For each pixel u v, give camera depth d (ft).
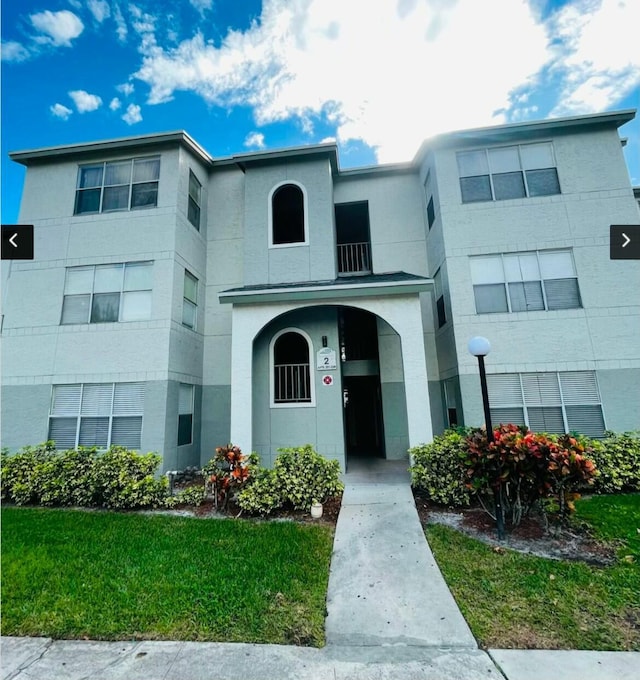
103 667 10.32
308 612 12.85
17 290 34.27
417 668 10.31
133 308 33.12
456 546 17.37
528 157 33.73
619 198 31.86
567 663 10.32
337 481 23.81
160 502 24.02
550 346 30.58
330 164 37.78
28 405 32.37
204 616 12.49
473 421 30.32
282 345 35.78
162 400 31.27
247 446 29.09
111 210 35.27
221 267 40.16
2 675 10.05
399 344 38.68
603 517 19.90
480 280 32.45
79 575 15.12
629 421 28.84
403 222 40.40
